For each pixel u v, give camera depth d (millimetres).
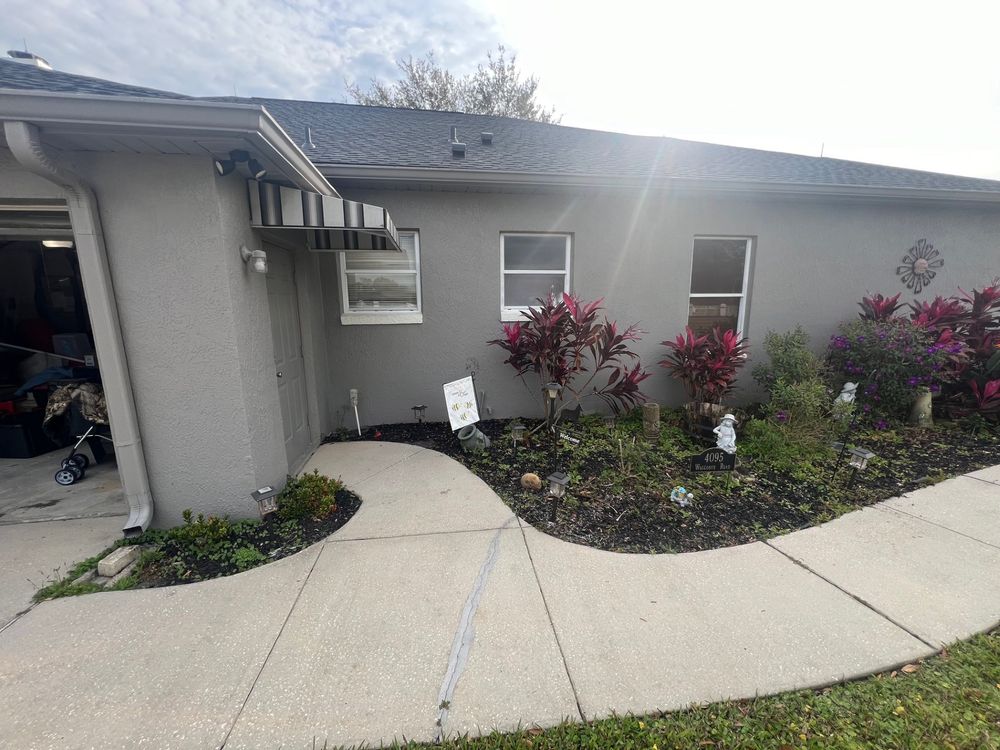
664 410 5906
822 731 1637
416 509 3387
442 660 1976
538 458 4379
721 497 3566
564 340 5059
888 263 6238
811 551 2814
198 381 2961
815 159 7676
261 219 3156
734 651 2014
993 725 1641
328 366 5176
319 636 2117
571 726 1665
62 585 2467
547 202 5266
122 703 1764
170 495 3084
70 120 2156
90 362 4609
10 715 1708
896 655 1981
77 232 2602
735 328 6223
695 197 5559
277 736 1637
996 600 2338
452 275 5215
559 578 2551
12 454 4375
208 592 2445
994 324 5676
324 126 6480
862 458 3740
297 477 3881
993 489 3678
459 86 18328
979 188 6301
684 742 1604
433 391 5449
